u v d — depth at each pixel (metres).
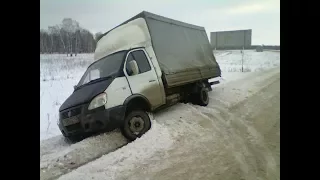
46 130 7.46
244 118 7.60
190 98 9.28
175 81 7.80
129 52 6.89
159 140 5.74
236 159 4.82
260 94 11.12
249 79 16.52
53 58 25.53
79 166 4.95
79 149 5.51
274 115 7.67
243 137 5.99
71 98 6.39
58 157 5.26
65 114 6.03
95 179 4.25
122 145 5.87
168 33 8.45
